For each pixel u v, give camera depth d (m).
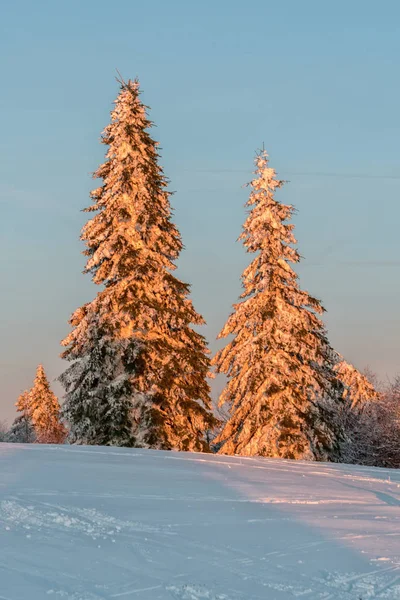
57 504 10.35
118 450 21.08
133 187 32.19
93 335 30.25
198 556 7.82
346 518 10.91
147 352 30.06
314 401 32.56
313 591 6.73
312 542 8.89
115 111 33.69
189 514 10.43
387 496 14.12
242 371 33.06
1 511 9.59
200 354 32.03
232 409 33.84
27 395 67.69
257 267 33.88
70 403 30.20
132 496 11.92
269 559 7.88
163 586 6.59
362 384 33.31
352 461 41.59
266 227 33.44
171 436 29.64
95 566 7.15
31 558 7.31
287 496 13.14
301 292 33.41
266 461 21.30
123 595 6.25
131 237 31.47
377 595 6.73
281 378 31.84
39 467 15.23
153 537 8.64
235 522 10.01
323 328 33.59
